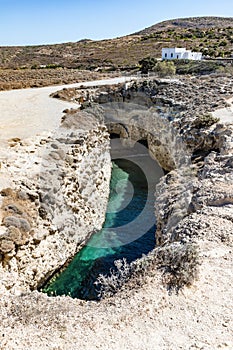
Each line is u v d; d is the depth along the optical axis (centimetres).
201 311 645
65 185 1488
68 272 1347
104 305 698
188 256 744
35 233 1173
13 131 1953
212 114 2409
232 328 605
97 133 2192
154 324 616
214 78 4234
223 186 1209
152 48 9381
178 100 3017
